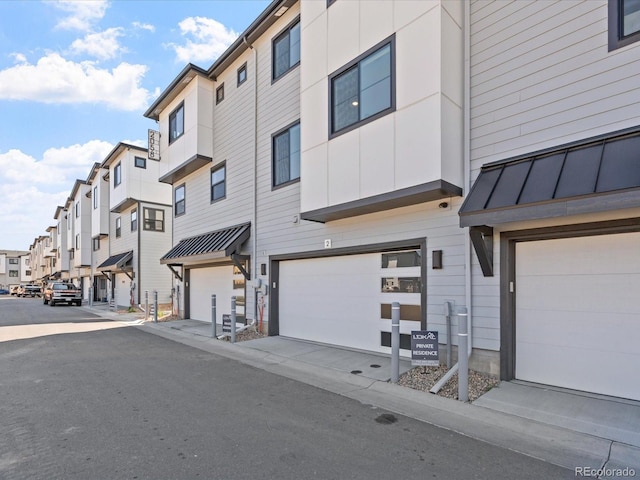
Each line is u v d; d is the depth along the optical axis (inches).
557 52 211.5
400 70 251.6
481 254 220.7
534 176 199.6
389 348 301.0
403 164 247.3
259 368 273.6
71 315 709.3
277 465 133.7
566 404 183.5
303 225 367.9
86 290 1299.2
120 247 946.7
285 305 397.1
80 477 125.0
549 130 212.1
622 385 187.8
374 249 300.0
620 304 190.1
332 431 162.7
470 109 246.5
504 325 222.8
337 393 215.3
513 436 155.3
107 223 1045.2
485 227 215.6
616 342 190.5
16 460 136.4
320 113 309.4
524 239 219.3
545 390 203.3
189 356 316.8
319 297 359.3
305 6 330.6
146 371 265.4
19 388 224.1
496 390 206.1
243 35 443.2
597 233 196.5
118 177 885.8
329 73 302.8
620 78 189.8
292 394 213.6
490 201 202.2
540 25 218.7
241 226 449.7
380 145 261.4
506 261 223.6
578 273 203.3
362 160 273.0
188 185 578.2
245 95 462.3
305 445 149.3
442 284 255.4
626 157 171.9
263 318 411.2
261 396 210.2
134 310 775.1
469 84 247.6
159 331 471.8
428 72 236.7
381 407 191.8
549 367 211.2
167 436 157.2
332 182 295.1
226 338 388.5
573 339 203.6
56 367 277.4
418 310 281.7
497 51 235.6
